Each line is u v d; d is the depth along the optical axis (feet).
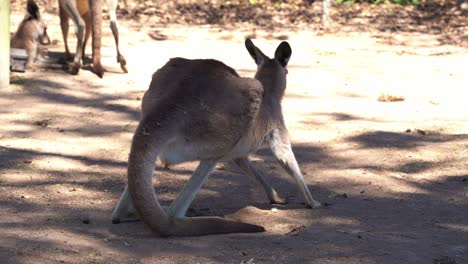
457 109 38.78
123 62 43.39
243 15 64.54
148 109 22.88
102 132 34.35
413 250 21.80
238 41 53.67
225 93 22.88
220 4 67.56
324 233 23.25
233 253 21.47
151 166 21.62
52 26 55.57
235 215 24.95
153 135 21.65
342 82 43.34
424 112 38.19
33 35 43.55
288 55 26.91
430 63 48.67
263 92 24.39
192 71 23.29
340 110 38.29
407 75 45.37
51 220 23.76
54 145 32.17
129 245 21.91
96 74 43.29
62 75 42.91
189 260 20.92
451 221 24.70
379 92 41.68
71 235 22.49
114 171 29.22
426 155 31.76
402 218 24.90
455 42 56.13
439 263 20.99
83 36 43.21
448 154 31.89
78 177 28.37
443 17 65.21
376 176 29.22
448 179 29.17
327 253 21.56
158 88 23.44
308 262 20.89
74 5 42.50
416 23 63.52
